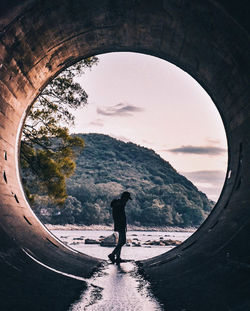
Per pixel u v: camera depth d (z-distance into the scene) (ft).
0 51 25.27
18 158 38.70
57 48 35.09
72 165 64.44
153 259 39.68
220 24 25.07
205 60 33.58
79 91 63.72
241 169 31.14
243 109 30.35
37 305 15.47
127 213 599.57
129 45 41.27
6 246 20.98
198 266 23.40
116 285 23.79
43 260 25.05
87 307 17.12
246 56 24.93
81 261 34.35
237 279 16.65
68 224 502.38
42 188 63.10
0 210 24.84
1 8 23.06
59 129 63.05
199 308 15.61
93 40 38.58
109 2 30.35
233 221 25.35
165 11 29.96
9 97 31.01
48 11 27.20
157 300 19.13
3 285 15.84
